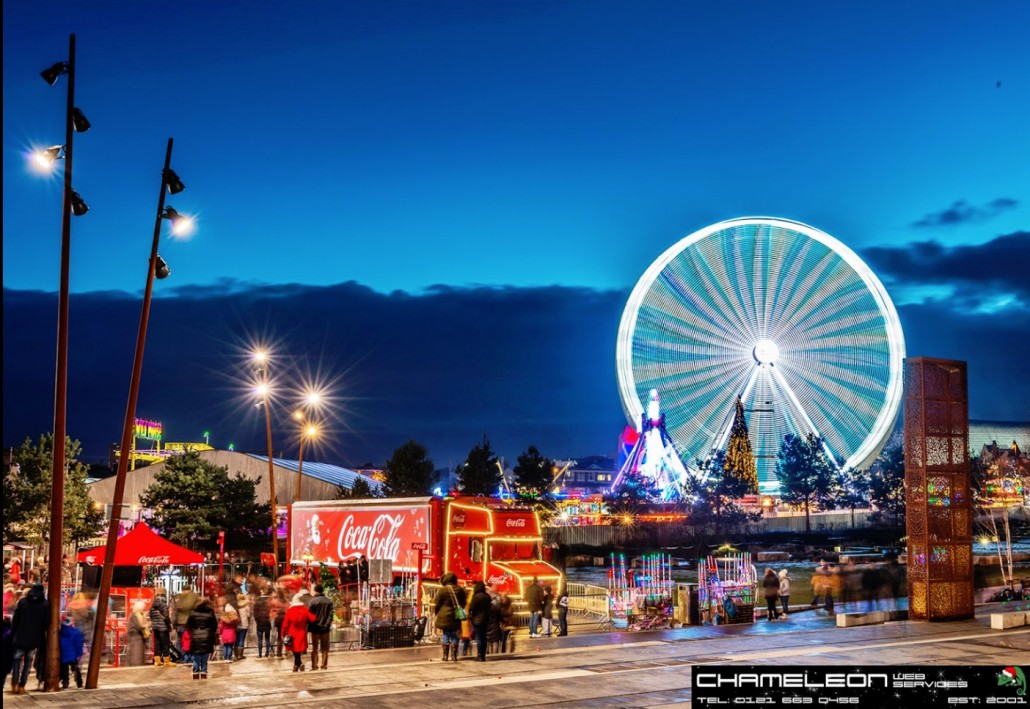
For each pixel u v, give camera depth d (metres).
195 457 72.31
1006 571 66.69
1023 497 113.88
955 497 35.41
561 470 166.88
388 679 23.59
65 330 23.39
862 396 135.38
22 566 47.81
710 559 42.78
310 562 40.12
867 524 154.38
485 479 115.19
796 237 137.38
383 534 38.50
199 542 71.50
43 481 59.53
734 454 135.12
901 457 139.00
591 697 21.33
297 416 59.31
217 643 28.39
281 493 85.19
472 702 20.77
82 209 23.53
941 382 35.53
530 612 32.50
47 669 22.14
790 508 150.50
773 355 137.88
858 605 40.03
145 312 24.59
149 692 21.86
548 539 115.94
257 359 52.94
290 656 28.02
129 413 23.98
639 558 94.19
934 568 34.72
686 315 138.62
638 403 136.25
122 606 33.78
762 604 41.59
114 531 23.36
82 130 23.66
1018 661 25.73
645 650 28.30
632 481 128.62
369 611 30.70
